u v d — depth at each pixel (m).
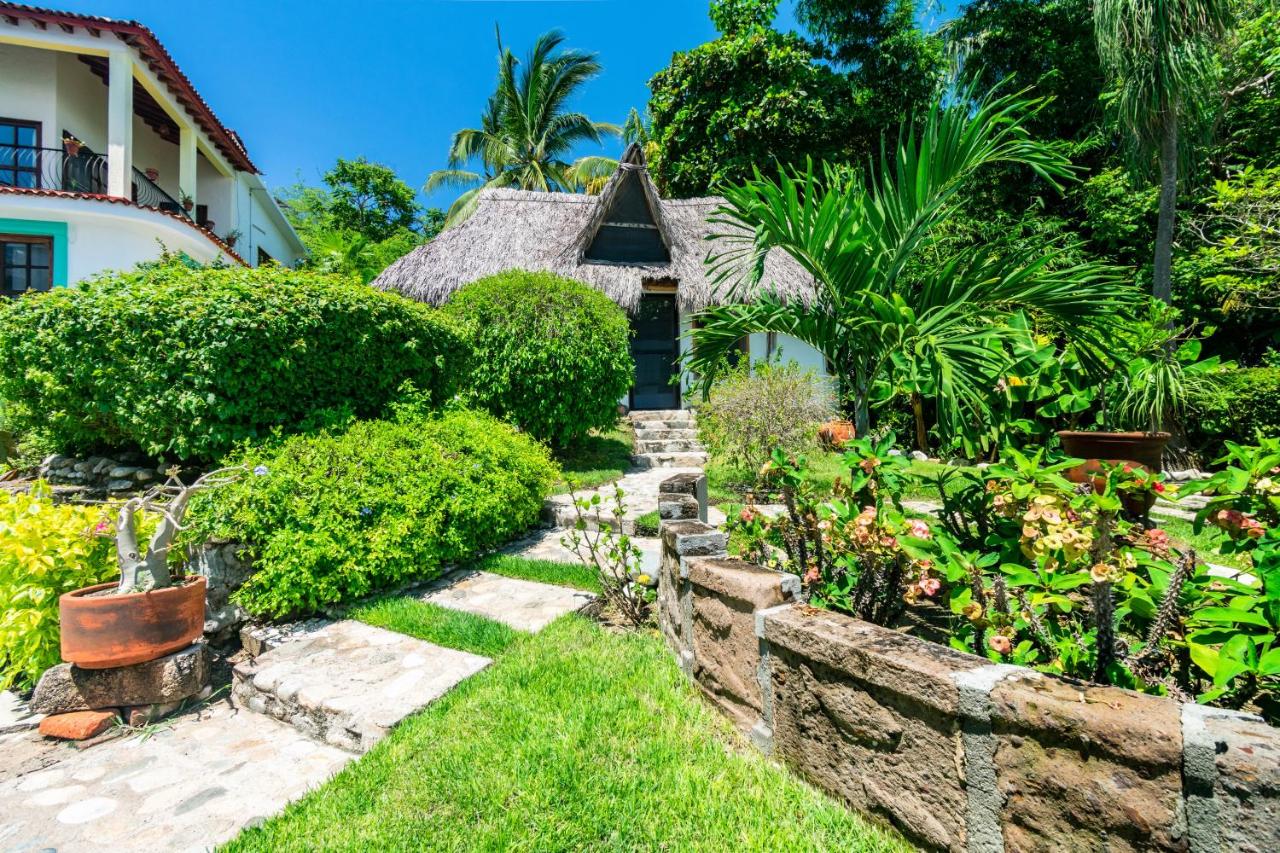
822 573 2.55
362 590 3.94
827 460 8.29
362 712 2.61
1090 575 1.71
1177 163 8.97
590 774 2.09
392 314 5.68
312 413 4.94
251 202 17.11
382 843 1.84
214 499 3.92
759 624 2.17
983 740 1.46
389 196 28.48
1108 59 8.23
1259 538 1.78
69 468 5.56
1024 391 3.20
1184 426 8.80
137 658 2.93
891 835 1.70
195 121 12.78
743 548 2.97
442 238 12.25
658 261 12.64
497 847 1.79
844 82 16.55
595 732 2.33
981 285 3.26
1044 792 1.35
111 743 2.77
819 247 3.32
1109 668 1.66
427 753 2.29
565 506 6.16
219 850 1.90
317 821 1.98
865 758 1.78
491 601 3.95
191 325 4.41
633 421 10.80
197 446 4.48
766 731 2.17
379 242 27.39
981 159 3.21
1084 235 12.95
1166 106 8.16
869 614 2.29
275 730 2.82
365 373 5.44
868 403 3.65
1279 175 8.77
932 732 1.58
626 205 12.40
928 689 1.56
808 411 7.15
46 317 4.61
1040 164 3.27
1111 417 4.60
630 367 8.85
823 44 17.05
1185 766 1.15
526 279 8.36
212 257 12.27
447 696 2.73
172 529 3.24
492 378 7.82
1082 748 1.29
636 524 5.56
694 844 1.76
